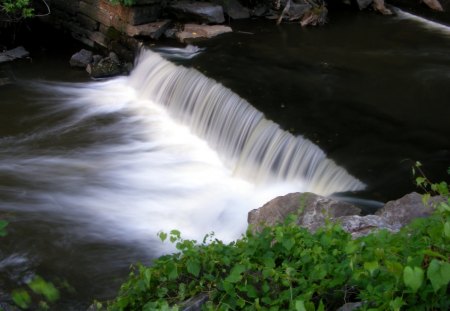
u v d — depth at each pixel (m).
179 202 9.21
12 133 11.19
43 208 8.88
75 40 14.91
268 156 9.39
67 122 11.61
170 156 10.47
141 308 4.71
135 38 13.22
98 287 7.28
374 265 3.44
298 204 6.57
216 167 10.10
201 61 11.89
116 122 11.61
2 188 9.36
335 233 4.71
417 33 13.57
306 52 12.40
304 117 9.65
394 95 10.51
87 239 8.23
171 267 4.70
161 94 12.03
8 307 6.77
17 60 14.01
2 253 7.83
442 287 3.40
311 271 4.27
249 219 6.87
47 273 7.50
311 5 14.31
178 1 13.73
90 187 9.54
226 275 4.65
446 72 11.40
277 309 4.03
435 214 4.30
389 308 3.49
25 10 13.76
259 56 12.14
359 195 7.77
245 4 14.36
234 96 10.37
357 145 8.84
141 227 8.58
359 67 11.66
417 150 8.73
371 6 14.90
